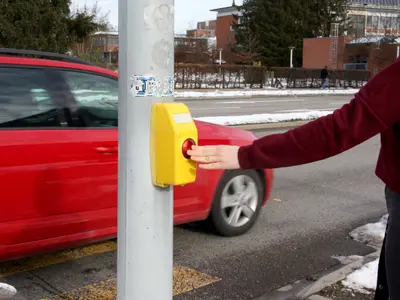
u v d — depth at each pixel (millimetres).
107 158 3930
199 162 1959
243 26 61125
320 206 6488
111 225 4027
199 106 21188
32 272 4141
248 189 5145
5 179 3459
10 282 3936
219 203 4871
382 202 6789
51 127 3768
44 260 4391
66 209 3758
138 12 1992
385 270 2035
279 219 5852
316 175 8398
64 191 3727
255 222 5430
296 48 57406
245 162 1873
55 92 3877
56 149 3674
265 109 20188
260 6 58406
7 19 21266
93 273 4152
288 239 5168
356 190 7434
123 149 2072
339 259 4668
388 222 1934
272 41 57625
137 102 2021
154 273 2115
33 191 3586
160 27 2023
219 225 4957
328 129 1730
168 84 2066
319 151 1756
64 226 3756
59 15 22781
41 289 3838
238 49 58219
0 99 3605
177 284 4031
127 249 2104
